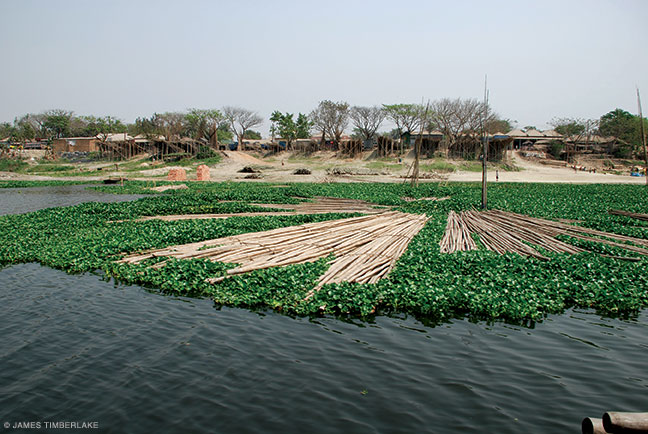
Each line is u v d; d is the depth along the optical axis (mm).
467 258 14742
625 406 7145
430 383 7820
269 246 15641
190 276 13141
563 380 7961
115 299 12055
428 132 87625
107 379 7984
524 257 15070
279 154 94938
